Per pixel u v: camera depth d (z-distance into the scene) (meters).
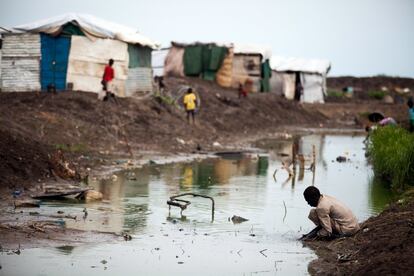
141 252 13.80
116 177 22.86
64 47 35.94
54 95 33.34
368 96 83.00
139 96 39.12
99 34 36.22
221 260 13.40
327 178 25.45
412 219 14.34
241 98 54.44
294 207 19.06
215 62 57.16
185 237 15.18
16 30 35.12
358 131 54.28
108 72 34.56
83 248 13.87
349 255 13.11
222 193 21.08
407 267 10.82
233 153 32.72
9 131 21.94
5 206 17.12
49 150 23.05
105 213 17.25
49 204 17.97
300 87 66.06
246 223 16.81
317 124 59.31
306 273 12.55
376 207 19.27
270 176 25.41
